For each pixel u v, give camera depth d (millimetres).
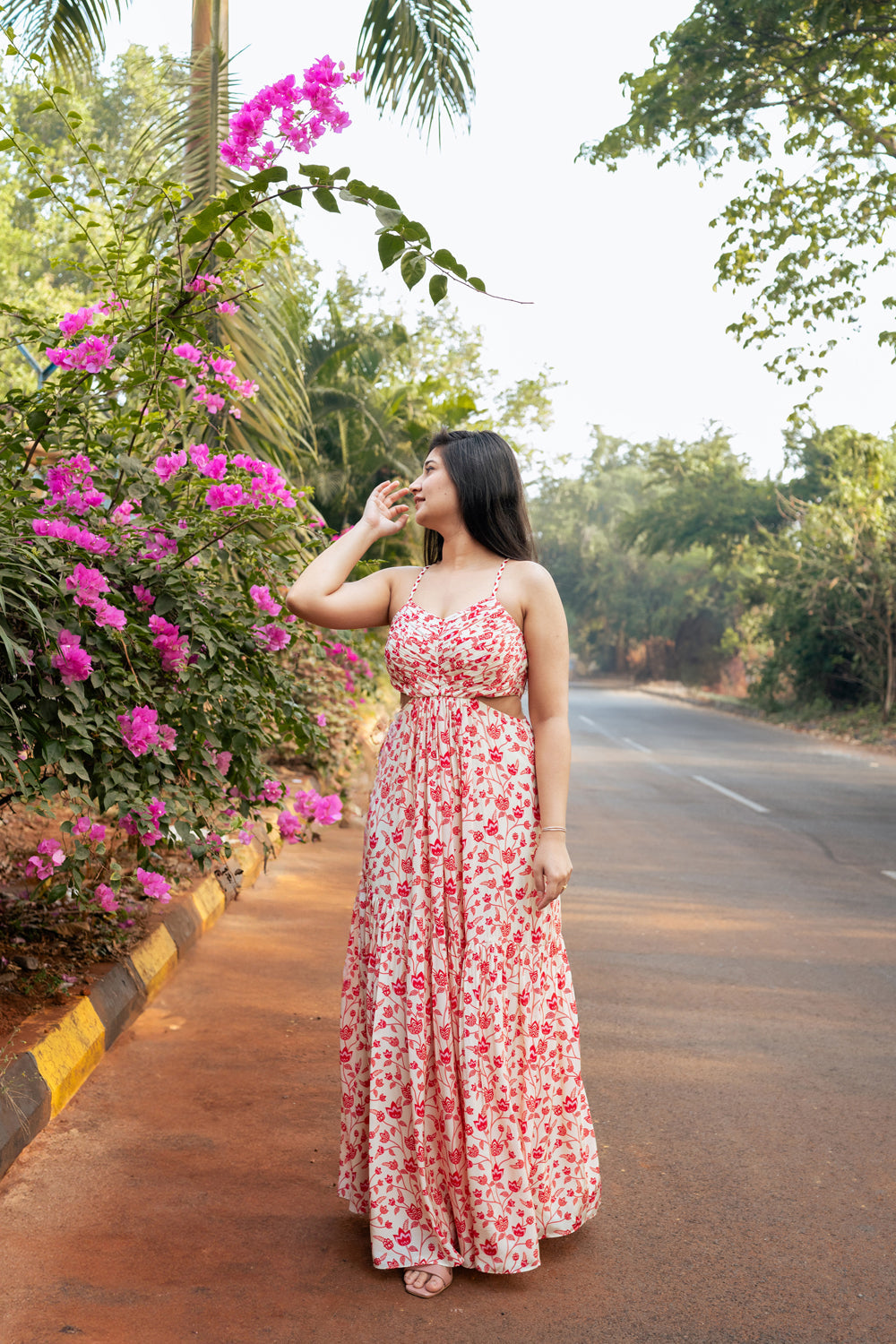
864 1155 3139
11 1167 2814
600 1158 3082
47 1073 3111
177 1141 3029
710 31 14094
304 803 4156
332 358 12648
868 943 5547
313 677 8117
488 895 2484
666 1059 3852
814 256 15836
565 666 2621
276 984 4398
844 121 15031
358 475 13055
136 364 3943
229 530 3617
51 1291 2322
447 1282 2424
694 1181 2959
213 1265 2459
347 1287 2410
